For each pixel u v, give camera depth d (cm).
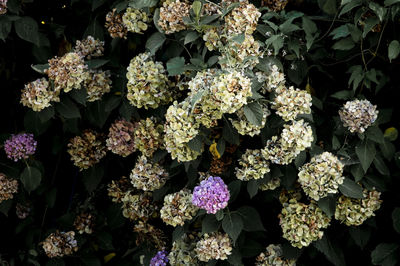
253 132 237
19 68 284
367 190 246
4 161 276
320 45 255
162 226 285
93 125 286
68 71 246
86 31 274
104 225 301
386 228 255
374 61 252
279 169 245
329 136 254
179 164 259
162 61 257
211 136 253
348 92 249
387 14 236
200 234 254
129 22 252
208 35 236
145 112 268
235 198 250
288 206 248
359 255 262
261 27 243
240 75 222
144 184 262
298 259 263
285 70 256
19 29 259
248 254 259
